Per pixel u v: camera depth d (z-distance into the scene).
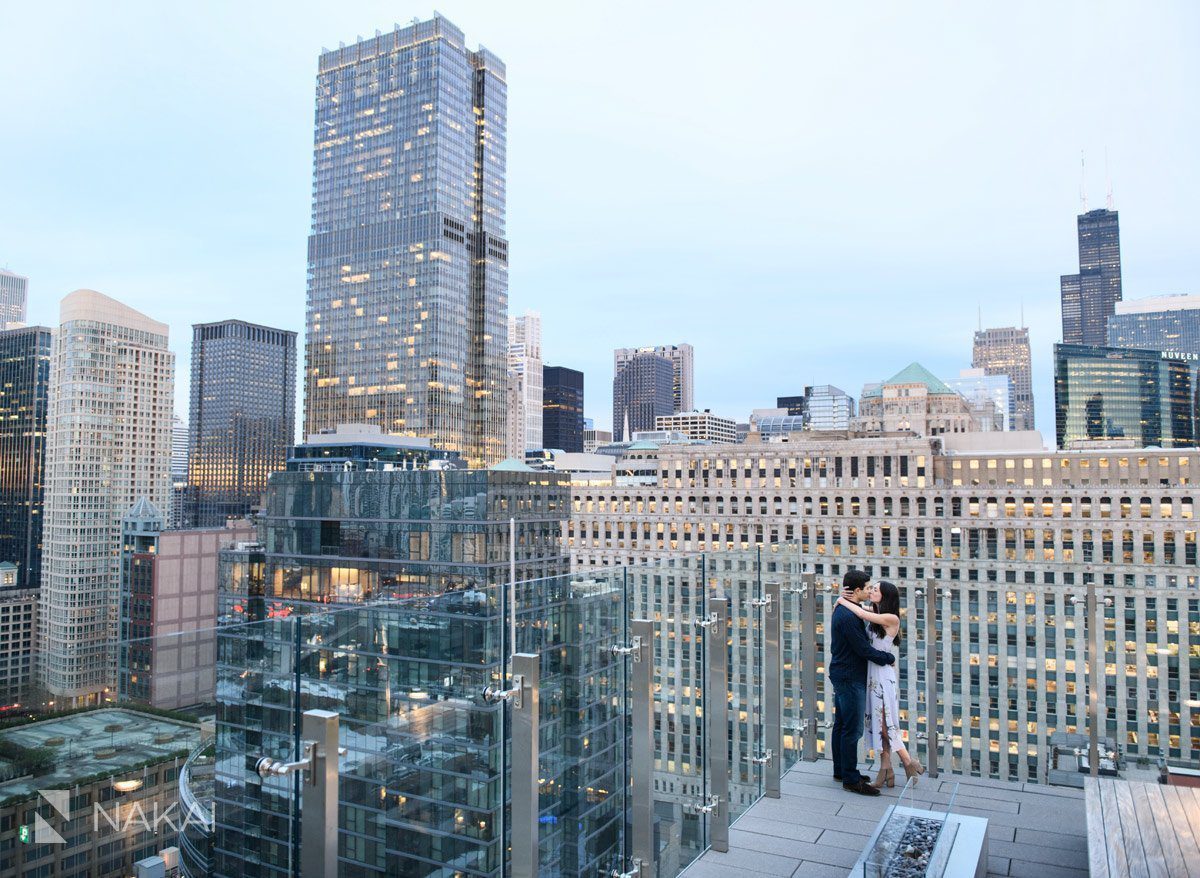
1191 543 122.44
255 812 8.77
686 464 154.75
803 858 12.68
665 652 12.73
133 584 139.50
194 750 9.04
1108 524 126.44
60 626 142.50
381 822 9.45
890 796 15.23
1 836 8.58
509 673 9.97
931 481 137.50
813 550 145.00
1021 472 132.38
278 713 8.77
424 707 9.76
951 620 134.00
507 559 110.88
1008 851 13.12
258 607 119.62
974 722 130.50
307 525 117.75
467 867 9.70
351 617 9.34
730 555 14.52
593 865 11.34
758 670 15.16
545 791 10.55
